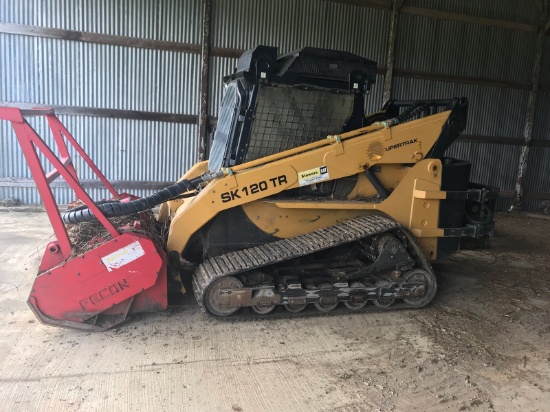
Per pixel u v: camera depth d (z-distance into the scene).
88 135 7.51
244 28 7.71
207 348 3.18
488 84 8.84
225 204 3.65
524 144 9.19
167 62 7.54
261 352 3.16
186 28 7.51
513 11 8.75
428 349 3.30
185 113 7.76
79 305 3.26
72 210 3.69
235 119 3.72
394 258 3.79
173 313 3.69
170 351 3.12
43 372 2.80
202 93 7.69
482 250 6.11
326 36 8.02
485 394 2.77
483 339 3.49
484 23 8.59
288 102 3.76
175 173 7.91
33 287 3.18
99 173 4.30
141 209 3.52
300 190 3.91
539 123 9.29
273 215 3.82
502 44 8.79
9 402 2.50
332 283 3.69
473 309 4.07
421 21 8.35
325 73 3.78
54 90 7.30
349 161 3.82
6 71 7.11
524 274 5.14
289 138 3.85
